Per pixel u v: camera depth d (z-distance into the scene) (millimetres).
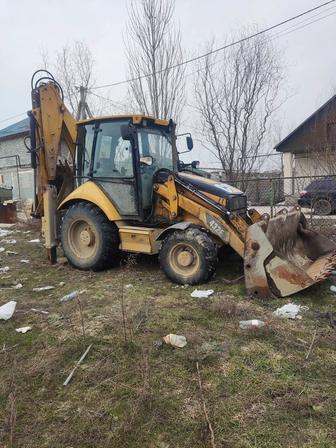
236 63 13984
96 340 3764
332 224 8992
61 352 3564
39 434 2588
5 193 17016
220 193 5547
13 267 6945
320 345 3541
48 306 4809
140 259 6832
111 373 3215
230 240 5324
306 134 19125
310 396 2811
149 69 13844
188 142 7094
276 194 13688
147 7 13609
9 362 3488
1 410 2838
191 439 2471
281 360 3307
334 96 13305
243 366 3234
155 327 4004
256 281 4684
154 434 2529
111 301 4836
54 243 6969
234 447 2385
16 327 4227
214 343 3627
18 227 12078
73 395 2969
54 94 6996
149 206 6105
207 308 4449
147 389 2963
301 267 5336
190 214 5707
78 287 5543
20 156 29969
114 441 2490
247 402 2783
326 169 11242
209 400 2824
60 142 7203
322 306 4465
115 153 6184
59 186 7371
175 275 5383
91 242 6355
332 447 2346
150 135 6277
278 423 2564
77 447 2461
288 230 5555
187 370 3217
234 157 14367
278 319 4102
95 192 6238
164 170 5977
